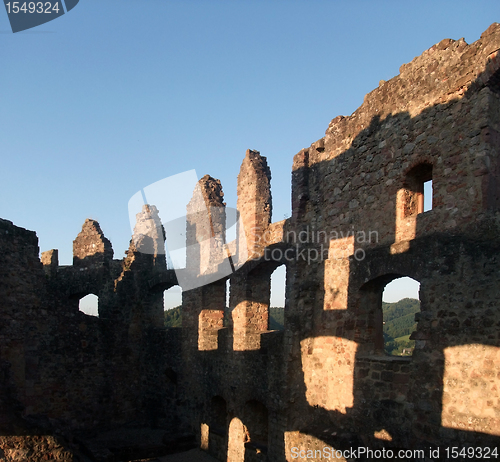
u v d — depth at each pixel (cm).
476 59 918
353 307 1121
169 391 1734
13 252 1520
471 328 857
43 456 1277
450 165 940
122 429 1741
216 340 1581
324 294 1219
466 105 925
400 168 1056
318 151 1324
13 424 1283
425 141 1004
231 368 1468
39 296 1585
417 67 1055
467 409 843
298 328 1250
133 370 1838
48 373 1587
